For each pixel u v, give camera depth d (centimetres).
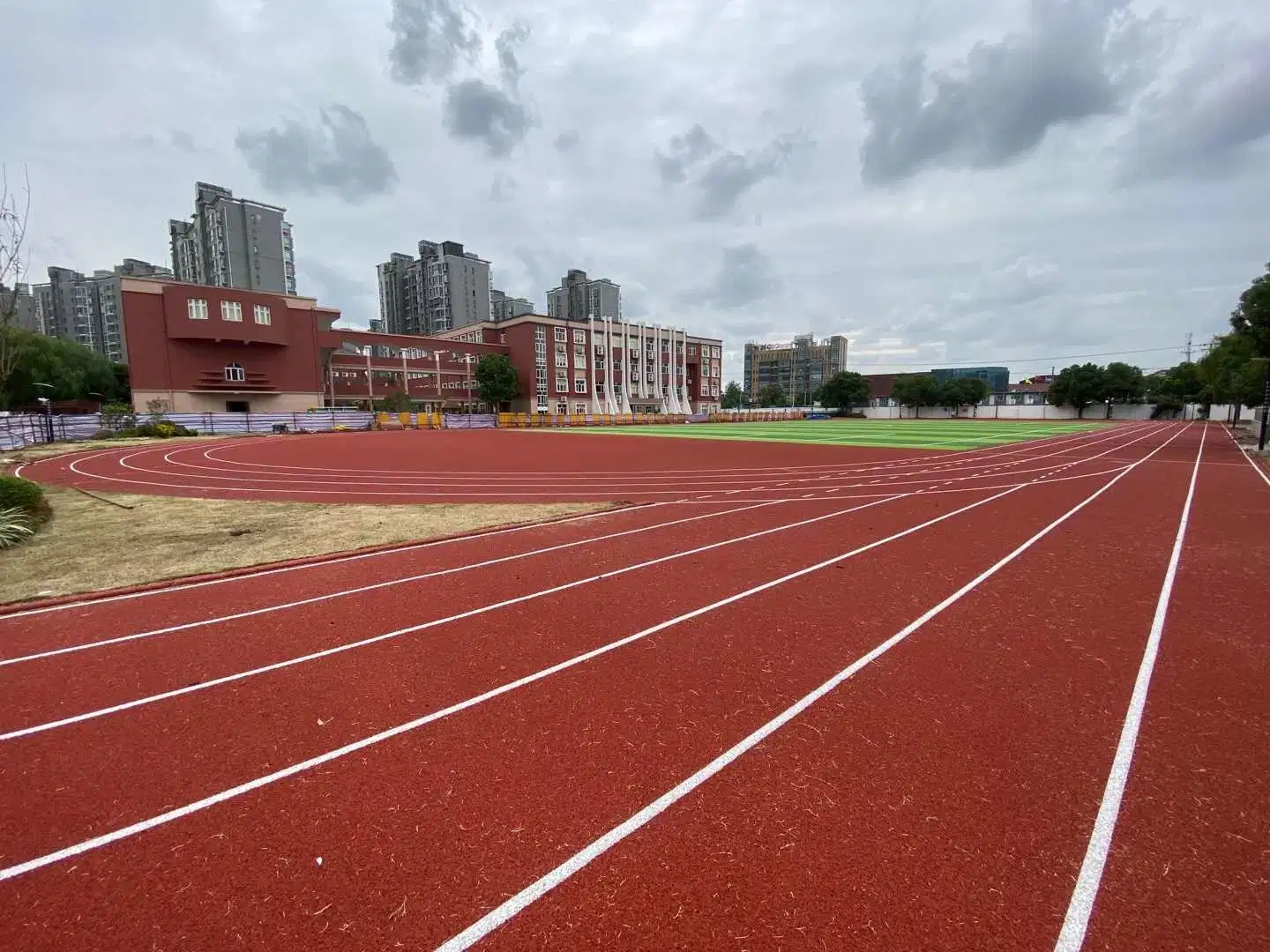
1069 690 398
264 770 322
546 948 216
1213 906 231
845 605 565
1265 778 306
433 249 11269
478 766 322
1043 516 1012
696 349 9550
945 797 294
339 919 229
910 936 220
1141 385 7250
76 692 409
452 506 1148
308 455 2345
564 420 6206
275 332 5250
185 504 1185
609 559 736
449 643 484
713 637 489
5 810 292
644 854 260
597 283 12044
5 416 2870
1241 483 1432
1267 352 2317
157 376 4825
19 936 223
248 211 8575
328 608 566
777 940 219
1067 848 260
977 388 8162
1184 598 583
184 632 512
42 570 703
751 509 1081
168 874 253
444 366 7100
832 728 355
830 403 9075
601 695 396
